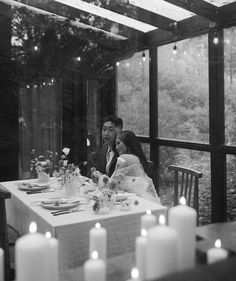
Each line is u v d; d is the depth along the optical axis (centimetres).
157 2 340
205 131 348
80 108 456
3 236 196
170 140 387
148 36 415
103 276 68
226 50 323
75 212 210
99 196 210
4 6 398
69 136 455
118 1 358
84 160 459
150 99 415
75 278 81
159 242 63
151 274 64
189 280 63
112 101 469
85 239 191
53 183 309
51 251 76
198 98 356
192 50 361
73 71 449
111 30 425
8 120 418
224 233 111
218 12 317
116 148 304
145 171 284
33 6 400
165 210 217
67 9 405
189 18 352
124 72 454
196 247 91
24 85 426
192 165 362
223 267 68
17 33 415
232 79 318
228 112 323
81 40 441
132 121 450
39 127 437
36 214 210
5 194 194
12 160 421
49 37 429
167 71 396
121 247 202
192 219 71
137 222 206
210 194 340
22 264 61
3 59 412
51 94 442
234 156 316
